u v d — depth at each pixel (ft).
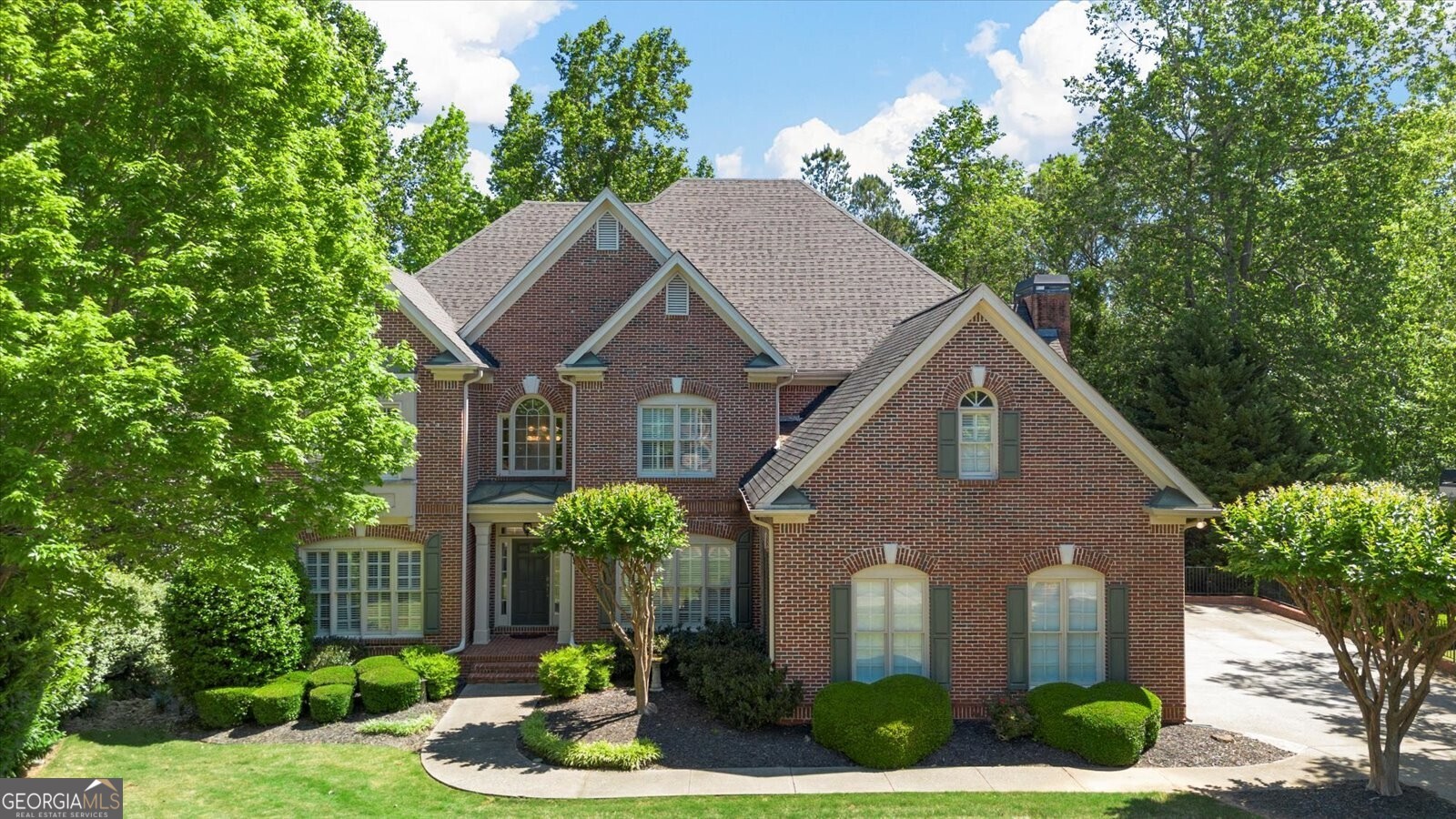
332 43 54.39
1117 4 133.18
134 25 41.01
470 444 78.13
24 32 40.93
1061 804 45.78
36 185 36.88
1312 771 50.78
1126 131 127.65
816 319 85.76
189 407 43.27
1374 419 117.08
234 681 61.31
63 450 38.63
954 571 58.18
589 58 148.15
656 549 57.31
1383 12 121.39
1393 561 41.37
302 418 48.21
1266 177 119.55
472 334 79.92
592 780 49.32
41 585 42.32
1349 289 117.39
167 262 41.04
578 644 73.46
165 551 49.44
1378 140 115.34
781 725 57.36
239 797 47.11
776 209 96.48
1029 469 58.39
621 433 75.25
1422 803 46.09
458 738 56.44
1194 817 44.11
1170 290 129.49
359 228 52.70
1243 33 120.26
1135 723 51.37
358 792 48.01
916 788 47.88
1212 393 114.21
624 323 75.51
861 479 58.13
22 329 35.78
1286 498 48.01
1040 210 155.74
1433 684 69.36
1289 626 94.27
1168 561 58.23
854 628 58.34
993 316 58.54
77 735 56.24
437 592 73.20
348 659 68.90
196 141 44.65
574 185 147.54
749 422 75.66
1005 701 57.62
